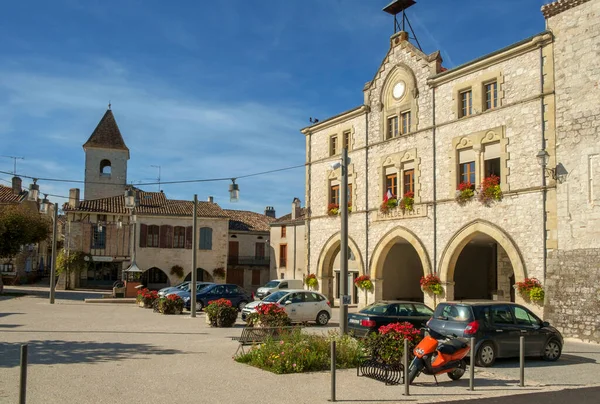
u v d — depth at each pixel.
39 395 9.50
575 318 19.78
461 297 33.03
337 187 33.81
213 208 54.81
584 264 19.84
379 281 30.12
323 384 11.24
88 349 14.98
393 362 11.62
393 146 29.39
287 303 23.30
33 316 23.84
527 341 14.88
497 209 23.42
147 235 50.56
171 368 12.46
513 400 10.12
